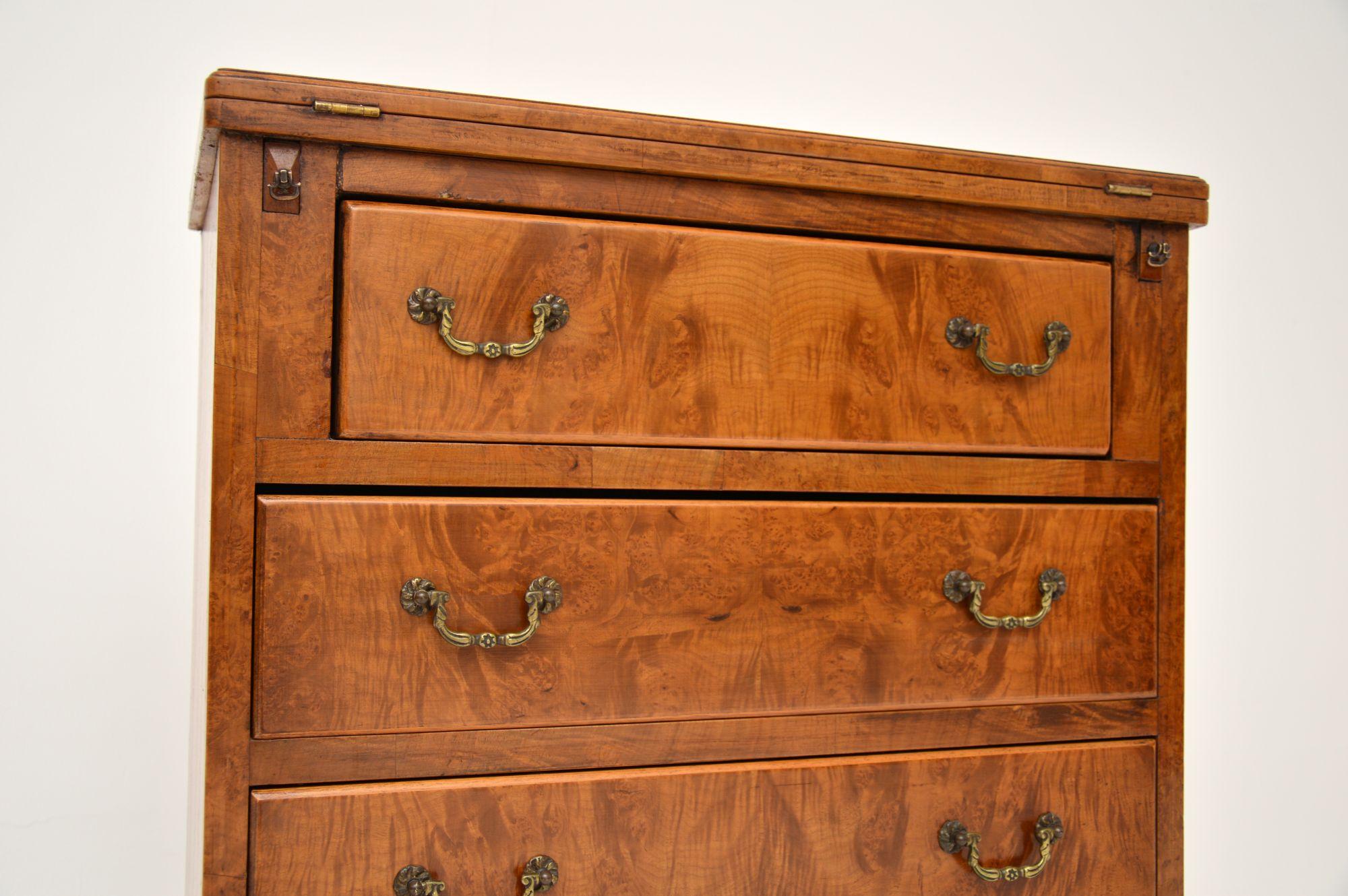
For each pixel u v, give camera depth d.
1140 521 1.17
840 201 1.08
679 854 1.01
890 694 1.08
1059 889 1.13
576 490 1.01
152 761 1.73
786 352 1.06
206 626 1.11
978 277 1.13
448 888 0.96
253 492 0.93
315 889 0.92
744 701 1.04
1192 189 1.19
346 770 0.94
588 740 1.00
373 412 0.95
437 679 0.96
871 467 1.09
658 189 1.03
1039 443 1.14
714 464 1.04
